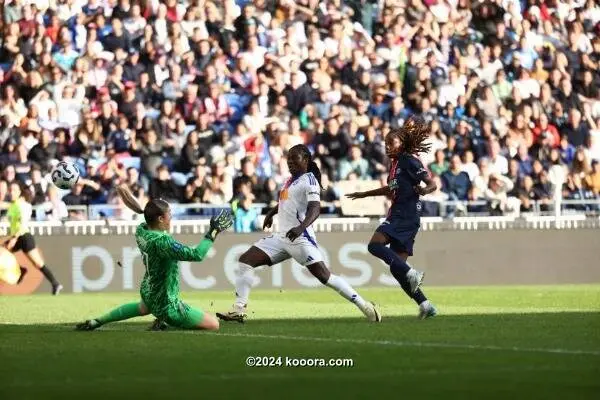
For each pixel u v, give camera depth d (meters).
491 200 53.72
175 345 22.81
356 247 49.69
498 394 16.44
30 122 50.50
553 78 60.38
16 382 17.94
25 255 46.06
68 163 37.00
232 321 28.86
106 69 53.03
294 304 37.25
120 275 47.84
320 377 18.19
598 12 63.91
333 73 56.31
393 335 24.81
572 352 21.16
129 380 18.03
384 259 29.45
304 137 53.12
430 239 51.16
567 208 56.56
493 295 42.03
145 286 25.84
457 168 53.41
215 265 48.44
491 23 61.34
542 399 16.02
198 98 53.06
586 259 53.28
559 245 52.88
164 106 51.44
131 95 51.88
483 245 51.81
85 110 51.56
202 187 49.75
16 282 42.94
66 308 36.06
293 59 55.94
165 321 25.97
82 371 19.14
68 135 50.88
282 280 48.72
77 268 47.31
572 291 44.81
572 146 59.03
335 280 28.61
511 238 52.22
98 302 39.50
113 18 54.22
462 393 16.55
